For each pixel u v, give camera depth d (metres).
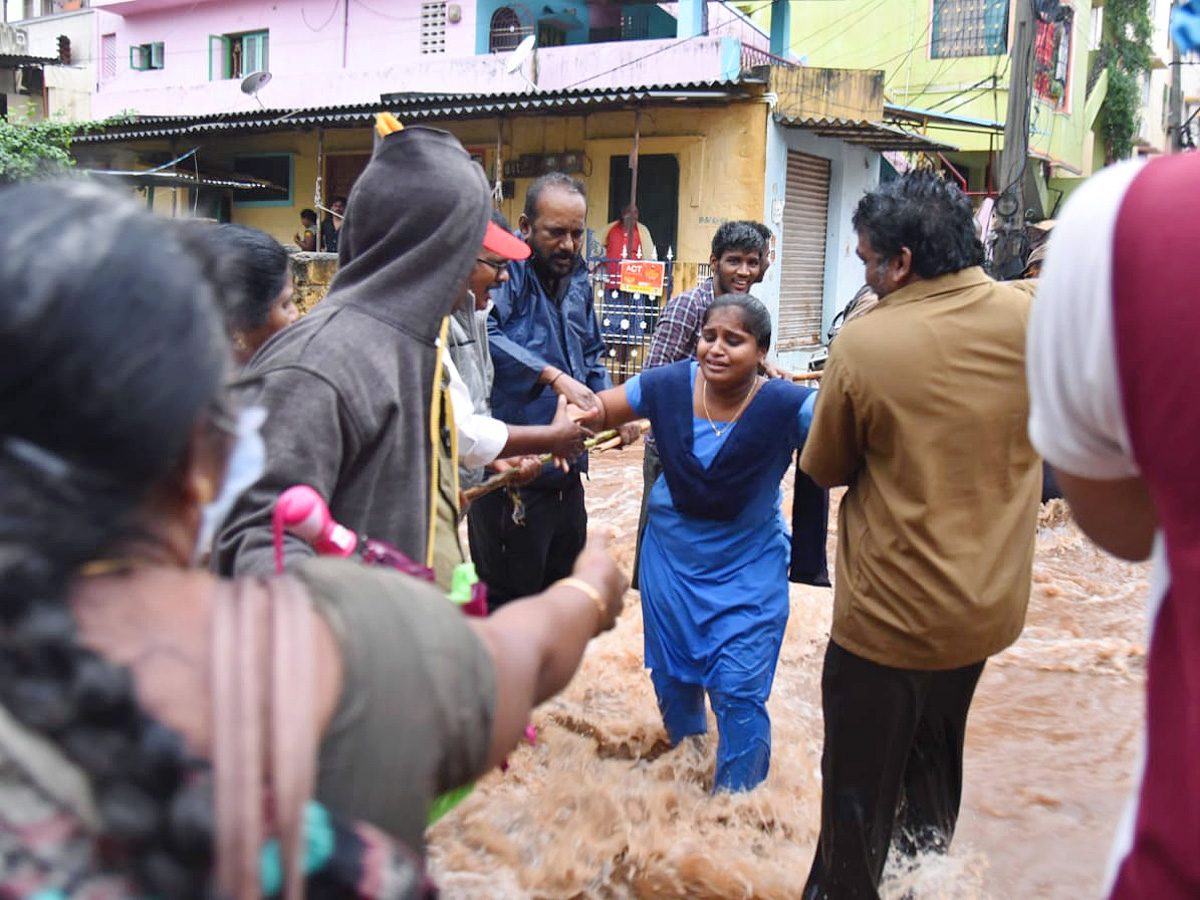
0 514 1.00
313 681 1.07
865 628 2.95
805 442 3.40
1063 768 4.30
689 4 17.03
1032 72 13.74
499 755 1.31
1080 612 6.12
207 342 1.09
